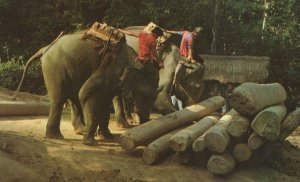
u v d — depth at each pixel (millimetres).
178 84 12531
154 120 9867
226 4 21234
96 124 9586
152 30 10070
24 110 11602
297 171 10500
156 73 10125
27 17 19500
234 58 18391
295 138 15047
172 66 12484
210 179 8938
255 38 21703
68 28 19547
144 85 9914
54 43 9859
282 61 22438
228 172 9016
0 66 16188
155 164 9133
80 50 9602
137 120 12820
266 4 23219
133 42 11359
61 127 11148
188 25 19672
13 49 19094
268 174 9797
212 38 21281
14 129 10086
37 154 8438
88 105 9492
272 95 9773
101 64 9570
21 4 19297
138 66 9836
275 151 10828
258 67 18359
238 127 9023
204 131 9719
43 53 9945
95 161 8719
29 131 10062
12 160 7918
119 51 9695
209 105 11438
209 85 18172
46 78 9672
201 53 20797
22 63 17359
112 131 11500
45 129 10461
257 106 9023
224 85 18156
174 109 12469
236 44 21531
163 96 12438
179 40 12992
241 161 9234
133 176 8539
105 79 9555
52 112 9641
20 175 7633
